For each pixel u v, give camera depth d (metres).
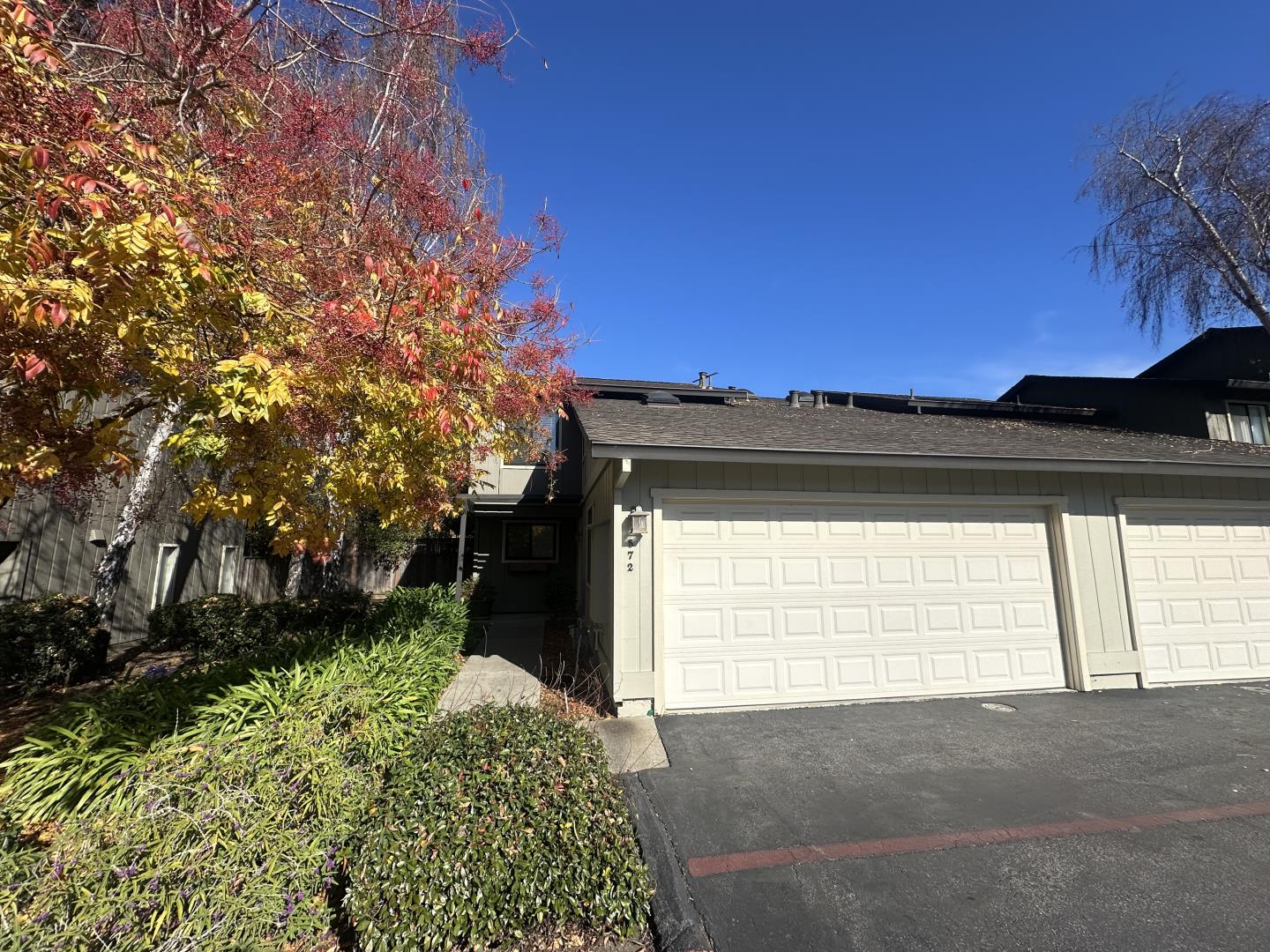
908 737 5.29
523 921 2.57
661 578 6.18
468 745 3.11
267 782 2.74
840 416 10.24
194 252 2.41
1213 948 2.56
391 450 4.19
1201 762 4.67
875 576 6.67
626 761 4.77
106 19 4.01
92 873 2.16
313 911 2.51
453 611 9.22
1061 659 6.96
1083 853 3.34
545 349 7.60
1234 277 12.30
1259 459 7.68
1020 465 6.62
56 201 2.08
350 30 4.94
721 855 3.34
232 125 4.40
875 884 3.06
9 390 2.68
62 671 6.55
